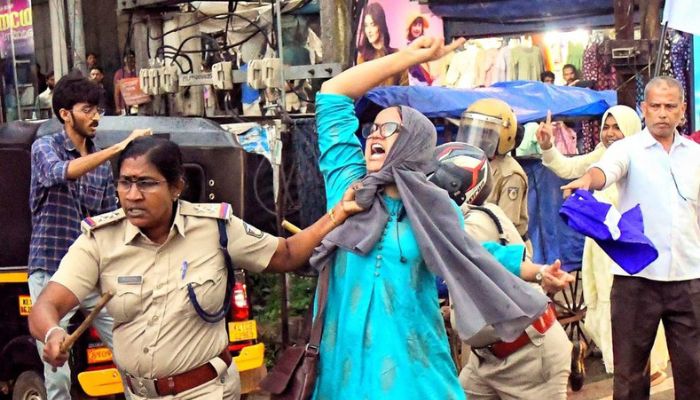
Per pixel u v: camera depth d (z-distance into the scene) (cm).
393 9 1139
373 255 371
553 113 771
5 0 1011
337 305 378
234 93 900
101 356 562
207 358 362
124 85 850
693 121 1045
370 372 366
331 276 383
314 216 715
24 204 604
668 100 528
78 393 613
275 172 723
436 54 404
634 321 544
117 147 506
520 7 1062
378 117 381
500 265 364
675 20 720
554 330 460
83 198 553
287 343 724
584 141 1080
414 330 368
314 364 373
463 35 1140
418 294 371
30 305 604
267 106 738
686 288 535
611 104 816
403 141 371
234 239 362
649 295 540
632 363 549
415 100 682
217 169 596
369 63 407
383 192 378
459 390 380
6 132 615
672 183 534
